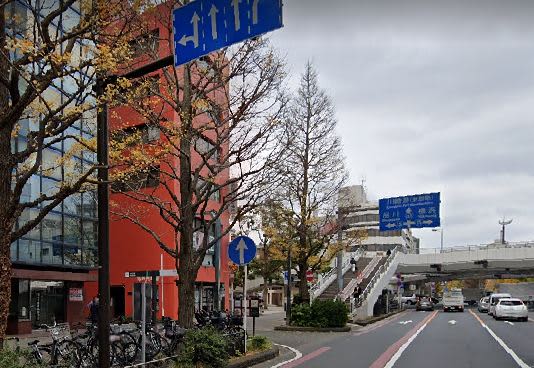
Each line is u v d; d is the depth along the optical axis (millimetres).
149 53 12375
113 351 10930
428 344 18234
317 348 16828
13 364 6312
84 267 23766
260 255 40375
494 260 46906
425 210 35094
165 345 11781
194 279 13094
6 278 7664
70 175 14383
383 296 41938
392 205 36406
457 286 111562
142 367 10148
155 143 14602
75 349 10672
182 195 13133
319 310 24281
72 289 24906
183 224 13031
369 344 18156
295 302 26828
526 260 45750
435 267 50406
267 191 18172
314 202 25125
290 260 25266
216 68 13133
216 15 6406
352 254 49812
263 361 13422
